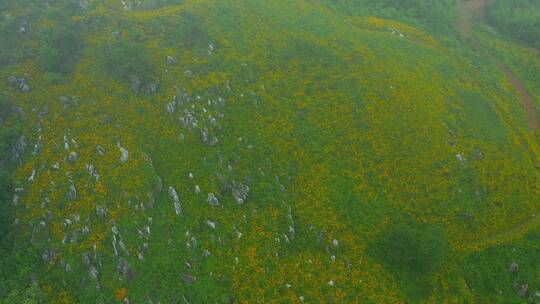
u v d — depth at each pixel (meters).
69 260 45.03
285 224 51.66
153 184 50.44
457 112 73.00
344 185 57.44
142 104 59.31
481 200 59.88
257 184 54.72
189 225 48.88
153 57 66.44
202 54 70.12
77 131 55.00
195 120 58.38
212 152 55.94
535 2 118.06
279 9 91.56
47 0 73.94
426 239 51.69
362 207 55.62
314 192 55.81
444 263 52.09
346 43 82.44
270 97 66.12
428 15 108.62
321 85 70.50
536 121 80.25
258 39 77.94
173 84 62.72
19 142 53.41
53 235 46.81
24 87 58.88
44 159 52.03
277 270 47.62
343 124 64.81
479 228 56.75
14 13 69.31
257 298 45.03
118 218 47.56
